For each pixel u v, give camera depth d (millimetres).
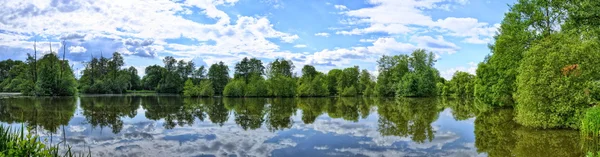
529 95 17844
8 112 29844
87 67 92812
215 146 14812
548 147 13367
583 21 19578
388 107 40469
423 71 79062
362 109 37094
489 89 34406
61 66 72812
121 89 87688
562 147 13250
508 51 27031
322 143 15453
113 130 19438
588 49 16875
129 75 98312
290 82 79438
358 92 92625
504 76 28938
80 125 21562
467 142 15336
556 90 16922
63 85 65938
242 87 77500
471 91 63781
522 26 25938
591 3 18391
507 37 27094
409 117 27328
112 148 14414
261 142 15727
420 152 13477
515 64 26953
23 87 65500
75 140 16234
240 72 92812
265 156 12930
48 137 17031
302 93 81062
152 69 100875
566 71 16312
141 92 94438
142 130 19469
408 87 76688
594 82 16688
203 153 13453
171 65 98750
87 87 81438
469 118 25406
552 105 17297
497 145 14289
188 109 35500
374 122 23656
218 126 21328
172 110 33969
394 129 19891
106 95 74312
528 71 18188
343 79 88875
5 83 82812
